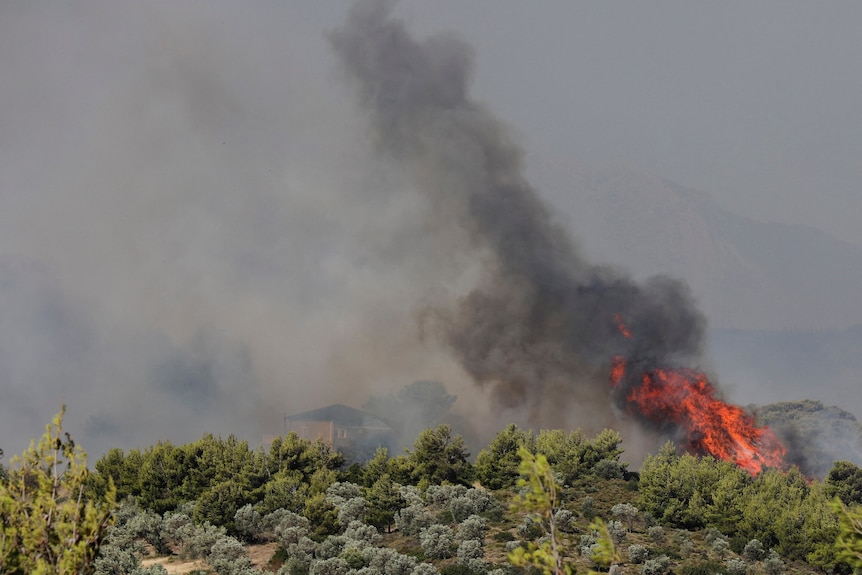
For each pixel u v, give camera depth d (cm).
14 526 7888
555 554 7525
